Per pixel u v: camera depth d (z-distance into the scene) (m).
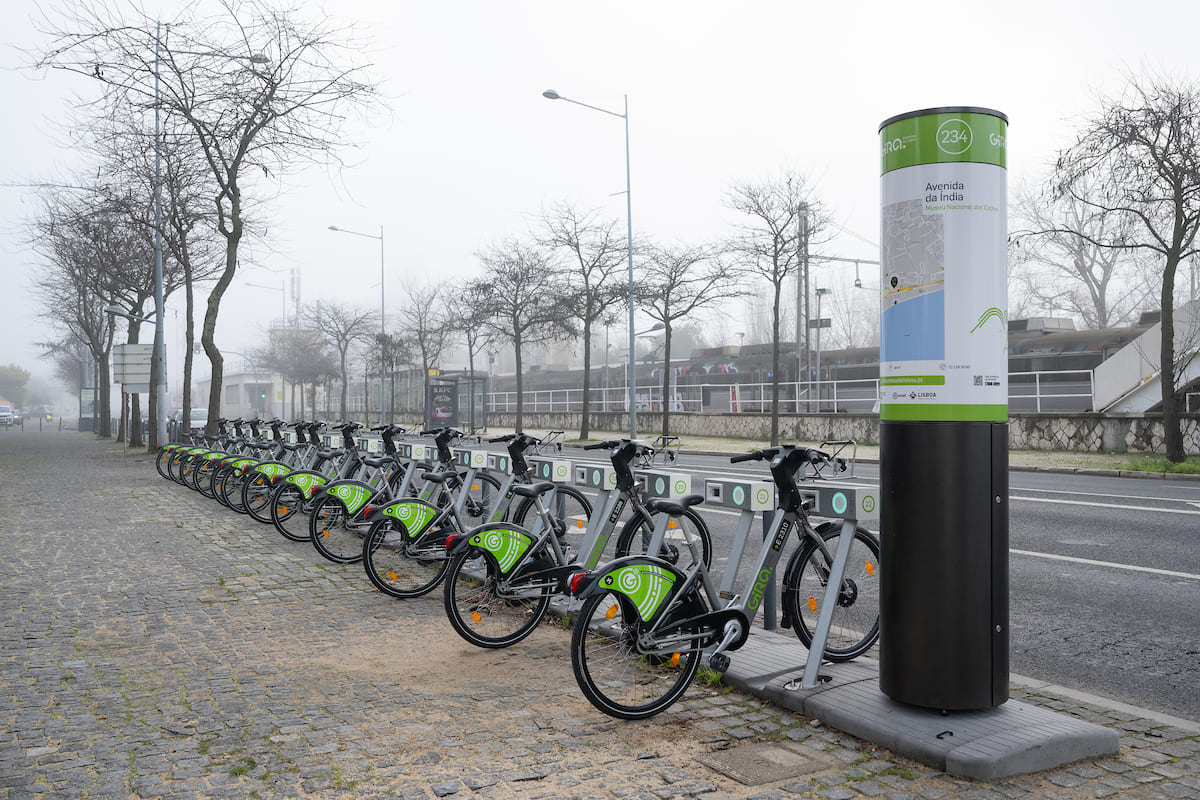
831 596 4.48
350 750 3.72
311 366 62.88
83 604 6.59
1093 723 3.92
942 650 3.81
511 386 57.19
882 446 4.03
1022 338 27.06
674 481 5.73
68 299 40.06
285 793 3.29
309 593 6.99
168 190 22.11
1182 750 3.76
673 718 4.12
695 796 3.28
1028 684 4.62
